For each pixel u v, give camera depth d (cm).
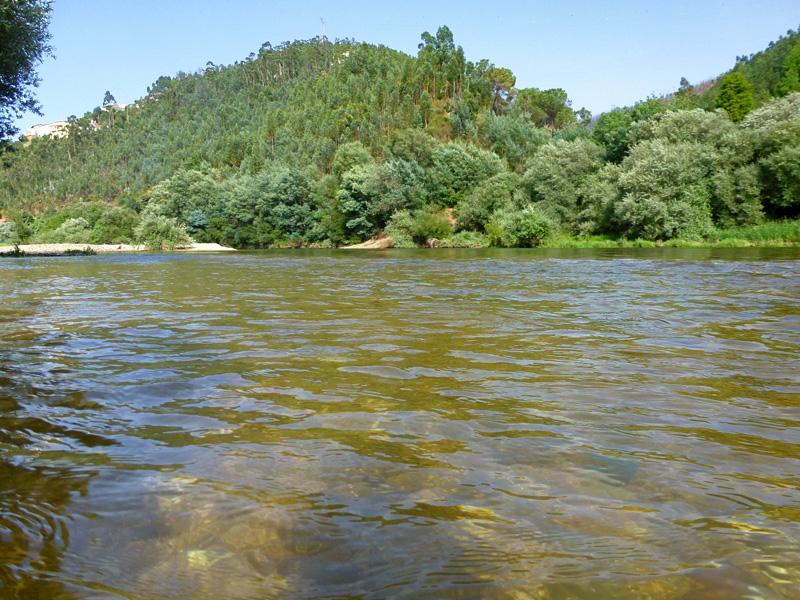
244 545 166
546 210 4088
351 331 539
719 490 198
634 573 150
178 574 152
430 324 579
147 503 193
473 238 4219
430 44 9806
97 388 342
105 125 16562
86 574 152
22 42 1675
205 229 6353
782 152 3152
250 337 512
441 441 248
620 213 3484
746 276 1124
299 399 316
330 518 181
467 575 150
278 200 5988
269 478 212
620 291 885
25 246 4025
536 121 9700
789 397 311
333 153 7719
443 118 8100
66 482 209
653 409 291
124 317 654
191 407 304
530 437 252
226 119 13250
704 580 146
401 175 5081
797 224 3044
